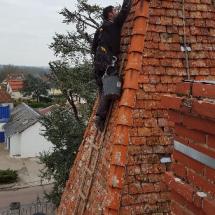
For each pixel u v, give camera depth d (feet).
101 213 20.40
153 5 21.88
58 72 95.09
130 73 20.98
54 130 93.45
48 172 98.89
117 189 19.57
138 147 20.35
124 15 23.16
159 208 19.93
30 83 291.58
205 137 11.28
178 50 21.85
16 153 156.76
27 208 103.71
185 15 22.44
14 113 189.06
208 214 10.93
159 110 20.98
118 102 22.27
